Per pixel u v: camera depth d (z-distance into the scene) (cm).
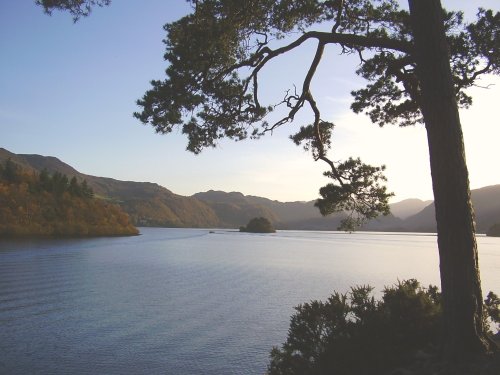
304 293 3541
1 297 3084
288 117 1082
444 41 745
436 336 781
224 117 1054
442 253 709
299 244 13188
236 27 998
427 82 739
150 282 4125
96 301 3038
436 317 801
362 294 907
